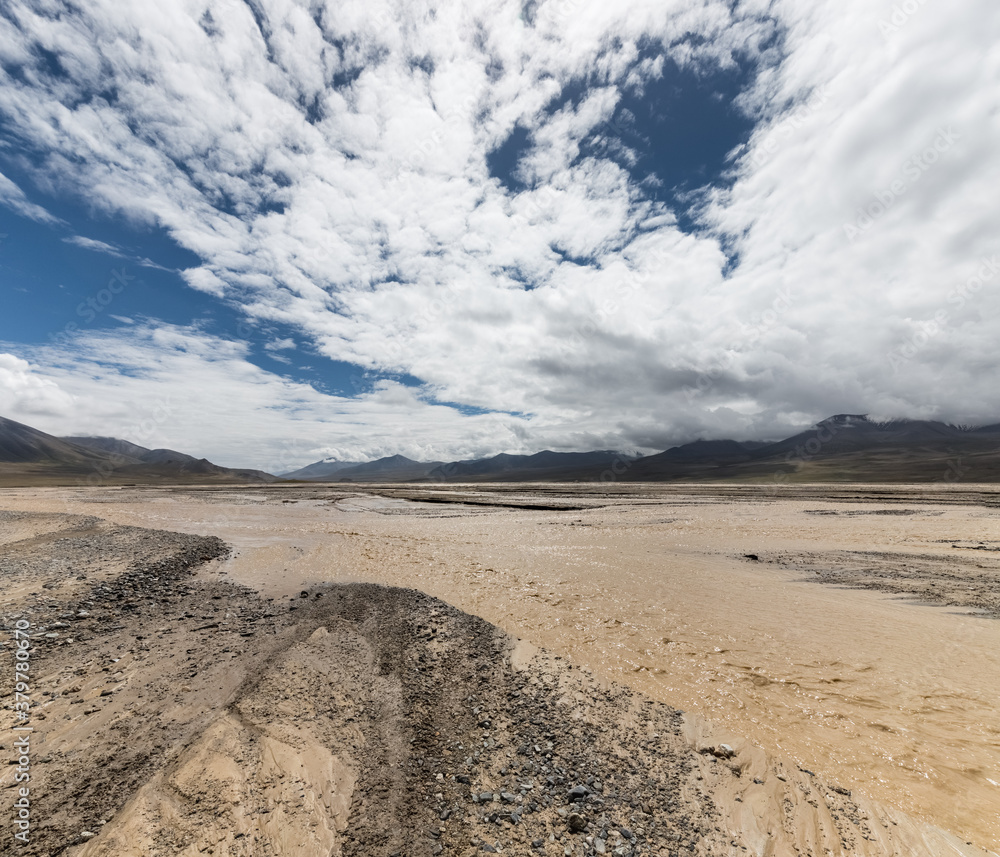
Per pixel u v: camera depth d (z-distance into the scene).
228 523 41.50
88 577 18.36
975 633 13.89
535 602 17.11
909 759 7.99
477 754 7.71
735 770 7.55
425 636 13.02
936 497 61.38
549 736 8.31
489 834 5.94
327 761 7.30
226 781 6.68
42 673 10.25
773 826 6.27
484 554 26.66
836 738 8.62
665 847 5.78
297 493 100.12
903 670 11.51
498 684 10.36
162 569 20.55
